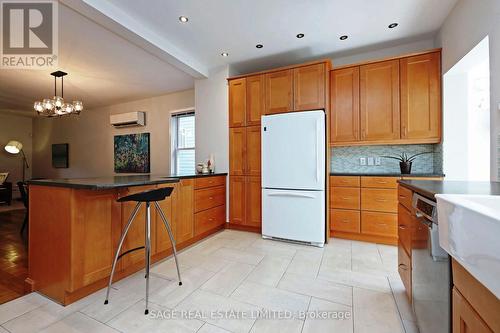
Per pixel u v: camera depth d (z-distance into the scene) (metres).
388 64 2.87
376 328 1.42
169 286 1.91
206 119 3.76
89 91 4.71
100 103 5.64
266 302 1.70
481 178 2.53
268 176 3.08
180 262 2.38
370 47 3.10
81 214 1.67
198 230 2.97
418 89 2.74
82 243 1.68
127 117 5.27
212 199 3.27
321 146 2.81
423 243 1.18
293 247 2.80
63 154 6.62
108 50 3.02
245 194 3.43
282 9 2.30
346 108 3.06
